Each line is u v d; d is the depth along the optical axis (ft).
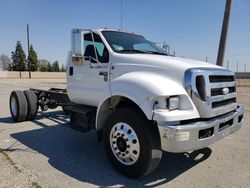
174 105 11.44
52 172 13.12
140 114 12.01
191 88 11.60
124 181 12.30
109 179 12.47
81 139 19.03
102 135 14.69
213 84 12.21
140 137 11.76
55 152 16.11
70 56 18.11
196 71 11.75
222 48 33.99
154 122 11.45
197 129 11.13
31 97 24.63
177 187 11.78
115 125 12.90
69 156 15.44
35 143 17.94
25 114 24.30
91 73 16.12
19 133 20.57
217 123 12.05
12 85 82.53
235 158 15.42
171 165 14.30
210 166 14.20
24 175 12.68
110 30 16.39
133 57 13.88
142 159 11.79
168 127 10.87
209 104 11.84
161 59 13.10
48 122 24.53
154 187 11.78
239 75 172.45
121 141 12.63
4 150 16.35
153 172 13.35
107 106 14.17
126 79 12.76
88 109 16.42
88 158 15.15
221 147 17.44
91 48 16.16
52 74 228.84
